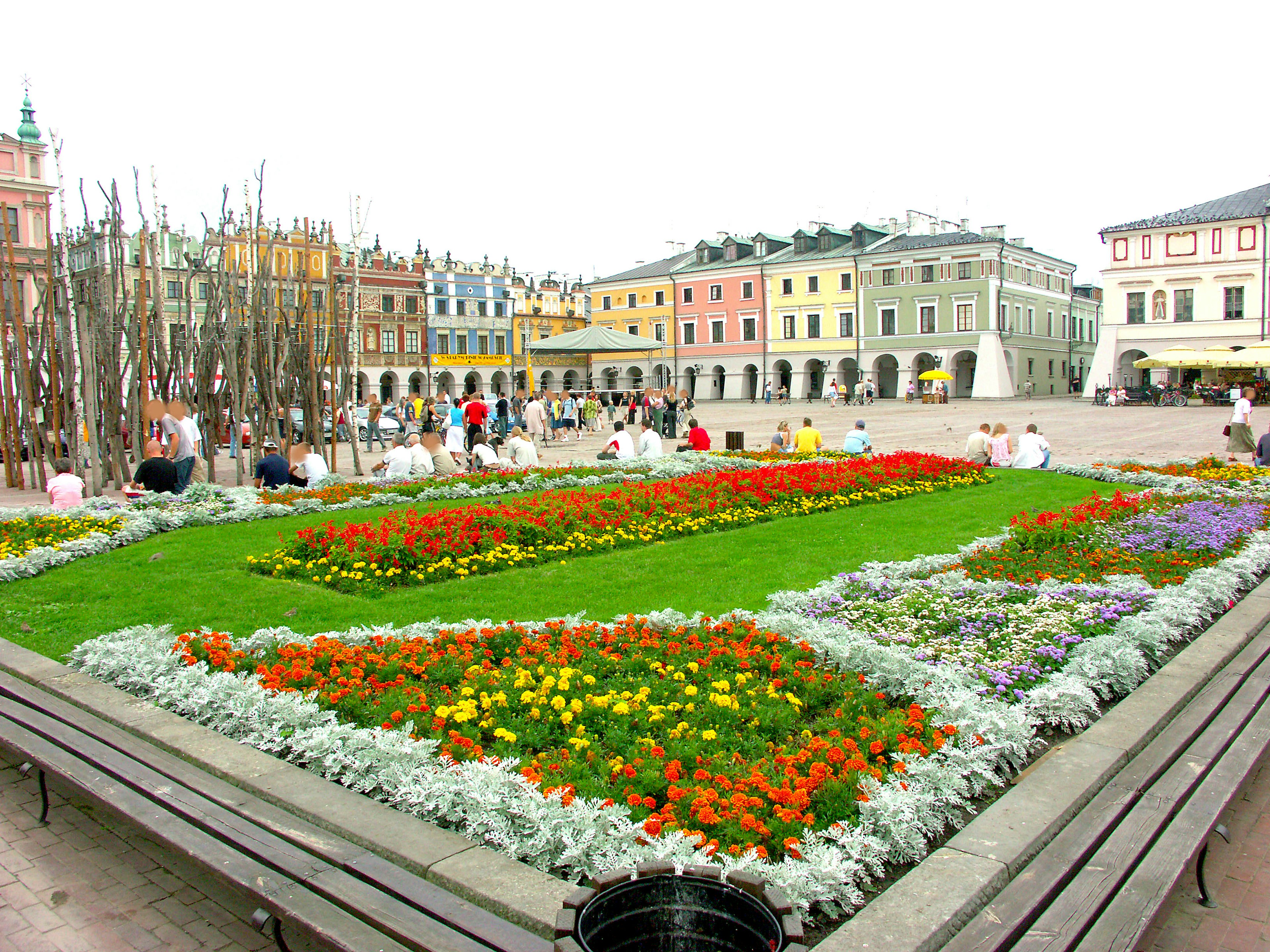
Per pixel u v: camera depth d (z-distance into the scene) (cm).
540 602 924
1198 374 5475
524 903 377
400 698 609
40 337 1962
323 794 482
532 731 568
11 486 1902
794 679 646
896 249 6469
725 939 342
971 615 809
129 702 619
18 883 498
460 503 1594
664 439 3509
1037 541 1106
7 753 662
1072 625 766
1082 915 370
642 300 8000
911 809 451
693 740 550
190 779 493
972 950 345
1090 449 2709
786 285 7112
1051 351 6956
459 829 462
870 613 832
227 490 1573
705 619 788
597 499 1330
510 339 7712
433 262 7556
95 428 1720
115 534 1220
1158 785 490
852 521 1395
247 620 866
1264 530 1202
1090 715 617
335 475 1958
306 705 581
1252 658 719
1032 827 436
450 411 2605
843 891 402
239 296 2014
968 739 530
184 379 1923
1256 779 607
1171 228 5412
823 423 4012
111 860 522
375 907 372
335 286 2155
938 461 1828
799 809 456
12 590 993
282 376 2009
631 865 409
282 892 389
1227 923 453
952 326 6281
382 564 1022
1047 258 6775
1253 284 5178
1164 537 1138
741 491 1447
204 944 444
